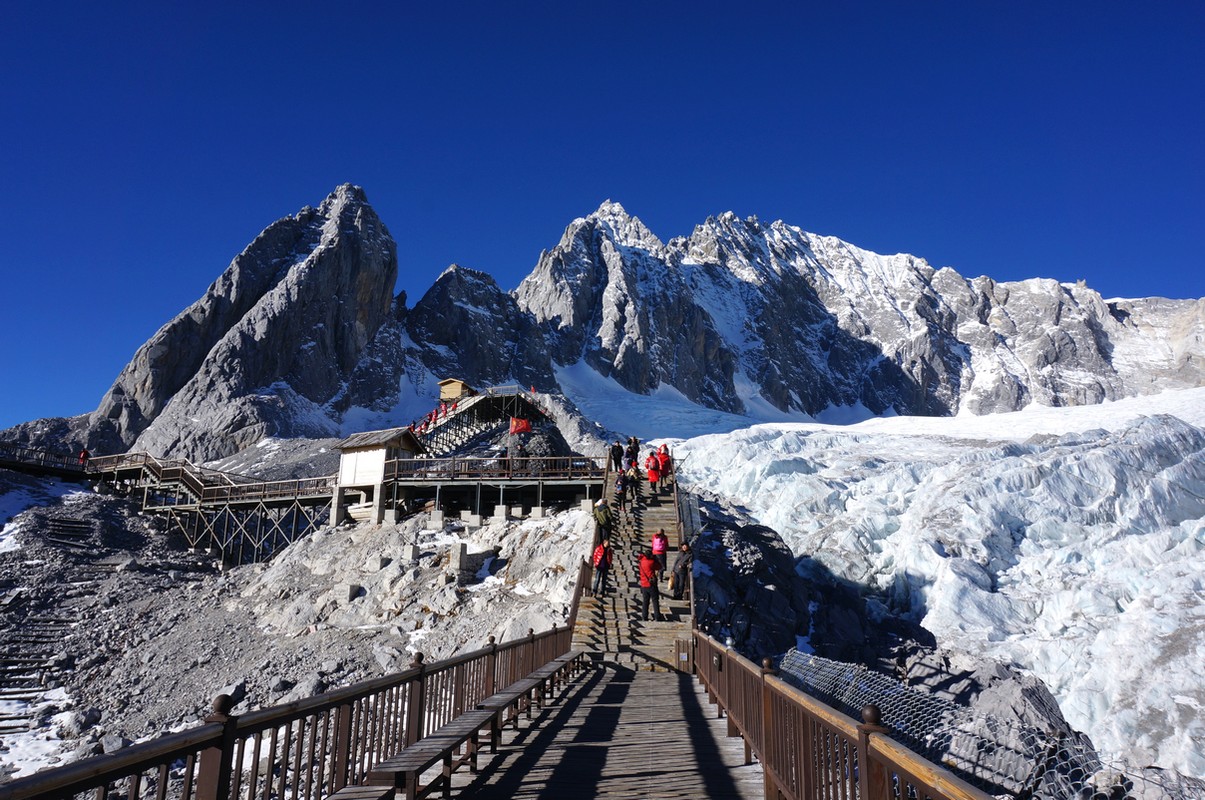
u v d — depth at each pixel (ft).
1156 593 125.49
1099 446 191.31
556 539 98.32
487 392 198.29
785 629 100.89
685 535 91.30
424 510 123.44
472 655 32.04
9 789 8.63
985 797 8.49
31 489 152.87
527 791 25.96
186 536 146.51
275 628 92.27
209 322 374.63
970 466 184.85
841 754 15.79
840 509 176.14
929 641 126.62
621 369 629.51
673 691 50.42
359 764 21.02
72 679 81.10
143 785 52.54
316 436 331.36
